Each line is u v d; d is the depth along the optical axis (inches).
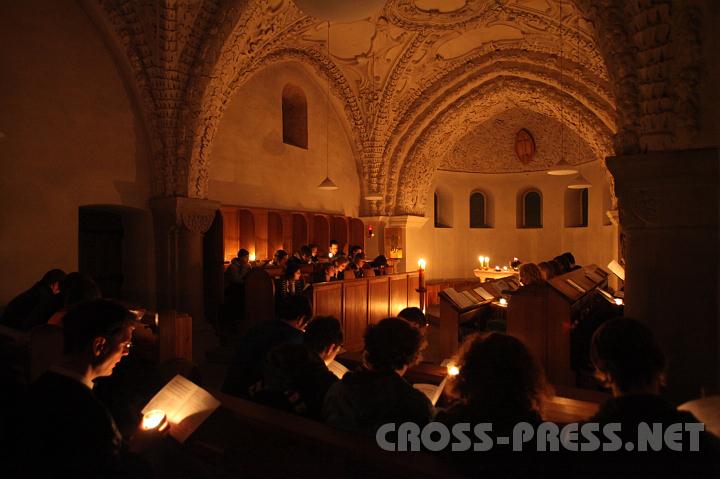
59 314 170.9
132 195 324.2
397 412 88.3
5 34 260.4
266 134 449.4
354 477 83.0
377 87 506.3
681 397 157.2
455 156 728.3
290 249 468.1
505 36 460.8
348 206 559.8
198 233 343.6
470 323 308.5
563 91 485.7
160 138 327.0
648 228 165.0
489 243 750.5
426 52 472.7
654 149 165.3
